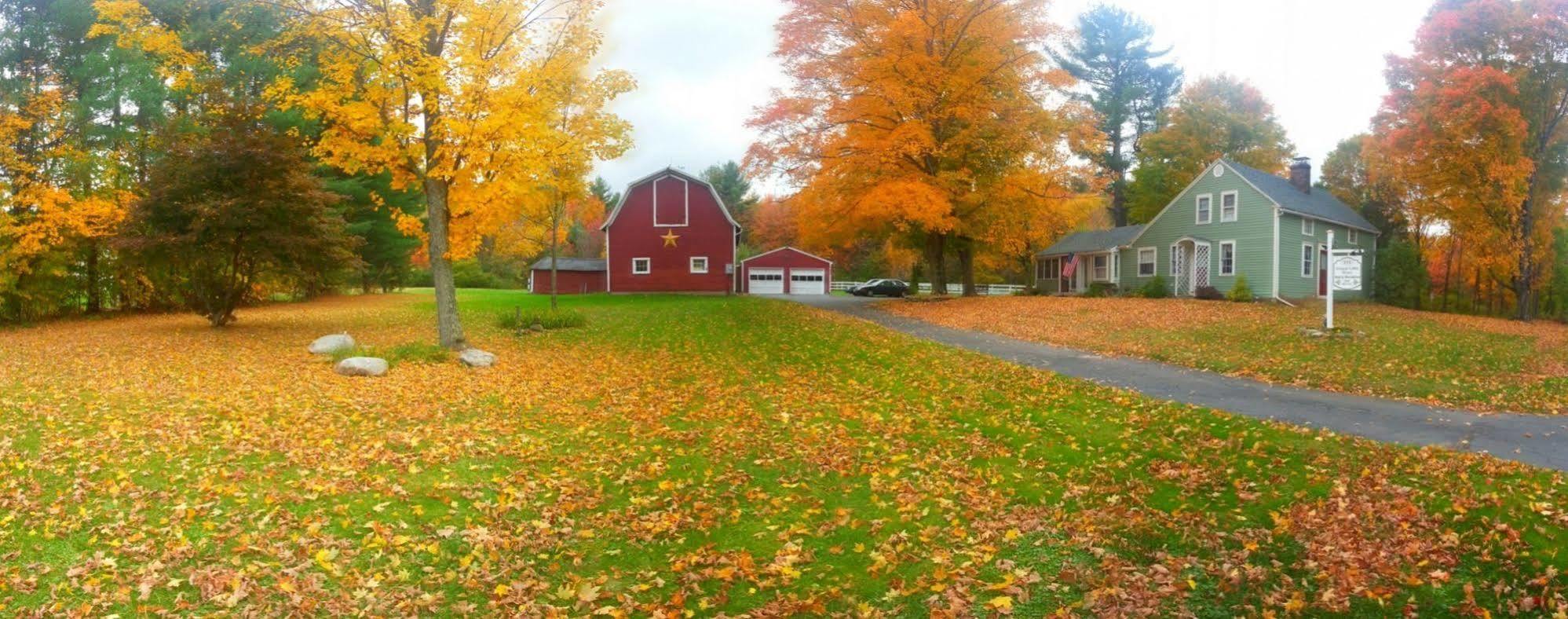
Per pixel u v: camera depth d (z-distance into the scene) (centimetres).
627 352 1709
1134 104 5475
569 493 707
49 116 2192
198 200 1870
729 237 4297
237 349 1627
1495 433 895
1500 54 2884
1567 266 3634
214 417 921
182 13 2169
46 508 612
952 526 632
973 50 2722
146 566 520
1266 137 4606
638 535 616
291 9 1467
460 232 1545
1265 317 2231
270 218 1939
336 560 546
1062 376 1327
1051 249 4338
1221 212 3148
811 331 2023
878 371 1420
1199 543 580
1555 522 583
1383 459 766
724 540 611
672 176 4275
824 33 2712
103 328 2080
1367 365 1428
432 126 1429
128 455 757
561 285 4678
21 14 2356
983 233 2961
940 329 2164
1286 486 696
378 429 905
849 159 2714
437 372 1333
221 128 1892
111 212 2155
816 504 693
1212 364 1429
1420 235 3978
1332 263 1791
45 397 1005
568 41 1499
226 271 2075
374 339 1906
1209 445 848
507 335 2003
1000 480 756
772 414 1056
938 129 2839
